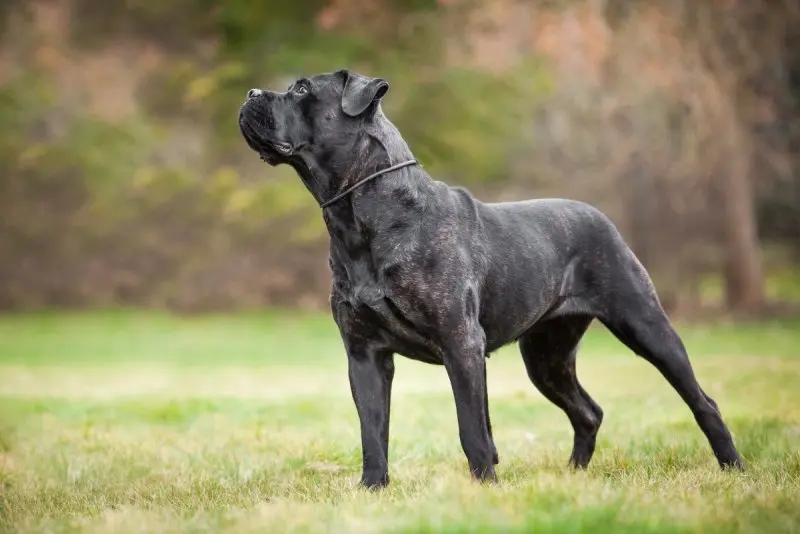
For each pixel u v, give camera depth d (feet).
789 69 85.20
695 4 75.10
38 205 102.53
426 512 15.84
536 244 20.58
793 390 37.65
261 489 21.13
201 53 102.01
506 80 92.79
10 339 74.33
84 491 21.81
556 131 97.14
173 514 17.88
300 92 19.19
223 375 51.96
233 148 98.37
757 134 88.38
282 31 92.22
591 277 21.34
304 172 19.48
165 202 99.40
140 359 60.44
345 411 36.01
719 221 86.94
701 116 77.15
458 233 19.22
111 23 103.55
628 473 21.17
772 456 22.88
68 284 102.17
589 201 91.76
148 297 101.24
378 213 18.86
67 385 48.67
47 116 106.63
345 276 19.29
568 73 90.48
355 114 18.79
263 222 96.02
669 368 21.13
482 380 18.85
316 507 17.30
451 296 18.70
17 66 106.01
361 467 23.97
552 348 22.43
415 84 91.81
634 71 77.46
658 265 88.28
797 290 103.71
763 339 63.93
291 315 92.63
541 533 14.44
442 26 91.04
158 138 104.01
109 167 101.96
